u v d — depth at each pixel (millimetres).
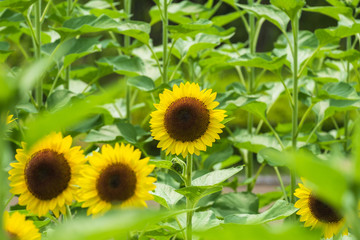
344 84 3350
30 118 3463
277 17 3375
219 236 1220
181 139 2480
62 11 4445
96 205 2252
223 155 3846
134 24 3277
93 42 3354
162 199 2486
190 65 4258
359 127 1301
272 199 3854
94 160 2273
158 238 2471
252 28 4375
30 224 2230
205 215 2566
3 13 3488
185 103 2486
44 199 2307
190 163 2510
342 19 3756
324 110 3562
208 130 2486
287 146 3381
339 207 1223
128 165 2268
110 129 3275
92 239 1155
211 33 3309
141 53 4336
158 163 2492
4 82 1258
